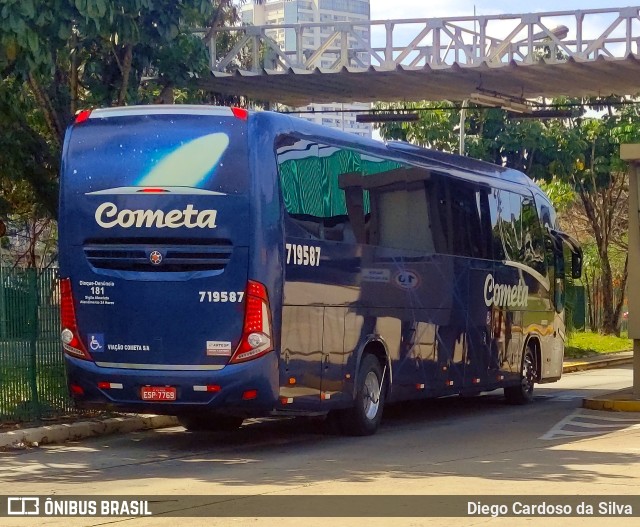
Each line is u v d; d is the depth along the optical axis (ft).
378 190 49.08
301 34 74.23
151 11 54.90
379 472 36.73
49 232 92.38
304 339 42.52
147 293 41.06
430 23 71.87
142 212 41.06
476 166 60.95
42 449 43.50
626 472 36.58
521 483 34.04
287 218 41.57
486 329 59.98
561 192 128.88
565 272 74.02
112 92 59.21
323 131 45.03
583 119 128.57
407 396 51.65
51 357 49.70
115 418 49.98
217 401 40.57
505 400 66.80
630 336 59.57
